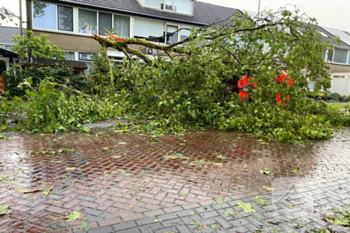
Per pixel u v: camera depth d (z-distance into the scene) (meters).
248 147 4.69
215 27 7.02
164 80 6.91
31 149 4.16
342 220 2.19
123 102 7.90
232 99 6.70
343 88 23.55
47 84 5.72
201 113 6.68
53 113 5.80
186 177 3.10
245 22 6.42
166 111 6.64
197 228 2.00
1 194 2.50
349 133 6.61
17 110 5.70
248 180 3.07
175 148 4.46
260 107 6.09
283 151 4.48
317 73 5.68
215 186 2.85
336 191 2.82
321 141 5.45
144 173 3.20
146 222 2.07
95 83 11.38
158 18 18.33
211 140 5.17
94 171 3.22
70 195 2.53
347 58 25.70
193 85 6.81
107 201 2.42
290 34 5.79
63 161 3.58
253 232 1.97
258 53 6.41
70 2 15.06
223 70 6.61
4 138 4.89
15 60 15.18
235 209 2.33
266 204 2.45
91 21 16.38
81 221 2.06
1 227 1.95
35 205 2.30
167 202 2.43
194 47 6.66
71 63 12.37
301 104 5.89
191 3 20.64
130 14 17.34
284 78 5.78
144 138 5.19
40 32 14.95
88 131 5.70
